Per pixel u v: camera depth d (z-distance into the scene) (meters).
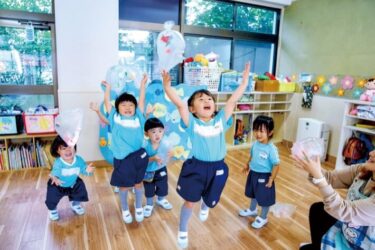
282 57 4.61
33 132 2.98
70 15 2.80
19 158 3.00
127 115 2.01
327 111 3.83
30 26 2.95
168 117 2.91
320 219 1.49
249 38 4.32
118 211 2.24
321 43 3.91
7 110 3.02
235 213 2.28
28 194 2.45
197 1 3.86
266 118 2.05
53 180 1.99
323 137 3.71
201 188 1.60
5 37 2.96
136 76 2.73
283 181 2.98
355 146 3.22
